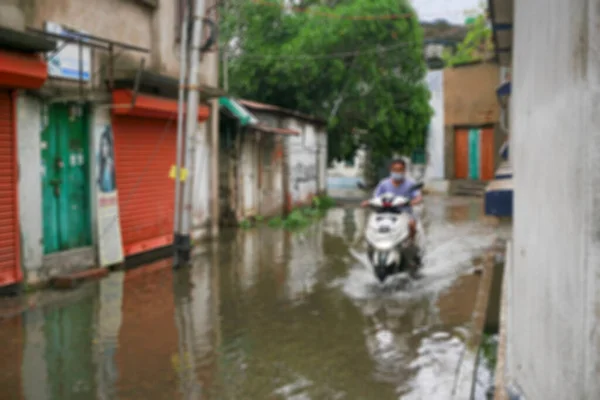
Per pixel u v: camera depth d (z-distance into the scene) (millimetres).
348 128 21250
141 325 5613
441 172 24047
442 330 5402
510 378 3139
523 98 2906
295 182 16734
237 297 6723
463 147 23578
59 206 7488
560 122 2045
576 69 1860
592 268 1739
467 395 3830
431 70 23969
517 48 3244
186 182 8414
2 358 4688
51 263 7203
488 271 7801
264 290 7055
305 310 6133
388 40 19656
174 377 4289
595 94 1719
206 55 11164
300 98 19547
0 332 5371
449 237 11375
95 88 7922
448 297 6637
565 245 1985
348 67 19688
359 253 9711
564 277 1996
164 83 8734
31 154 6859
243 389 4066
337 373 4352
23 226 6742
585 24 1774
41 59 6801
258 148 14438
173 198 10031
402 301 6469
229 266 8617
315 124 18562
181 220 8445
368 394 3965
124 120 8578
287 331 5402
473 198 21562
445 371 4371
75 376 4309
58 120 7434
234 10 19344
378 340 5125
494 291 6812
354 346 4969
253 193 14266
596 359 1715
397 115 20672
